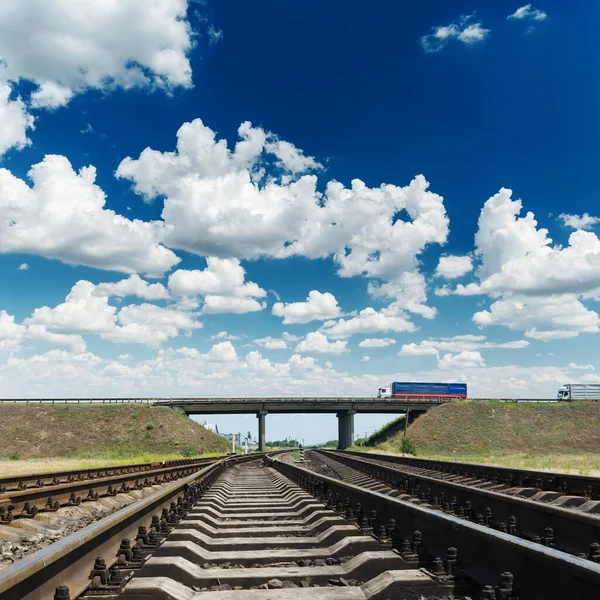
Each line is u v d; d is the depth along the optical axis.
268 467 31.84
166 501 9.23
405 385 95.81
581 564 3.13
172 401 80.06
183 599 4.10
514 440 80.19
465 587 4.32
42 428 67.62
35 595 3.66
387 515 6.94
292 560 5.70
